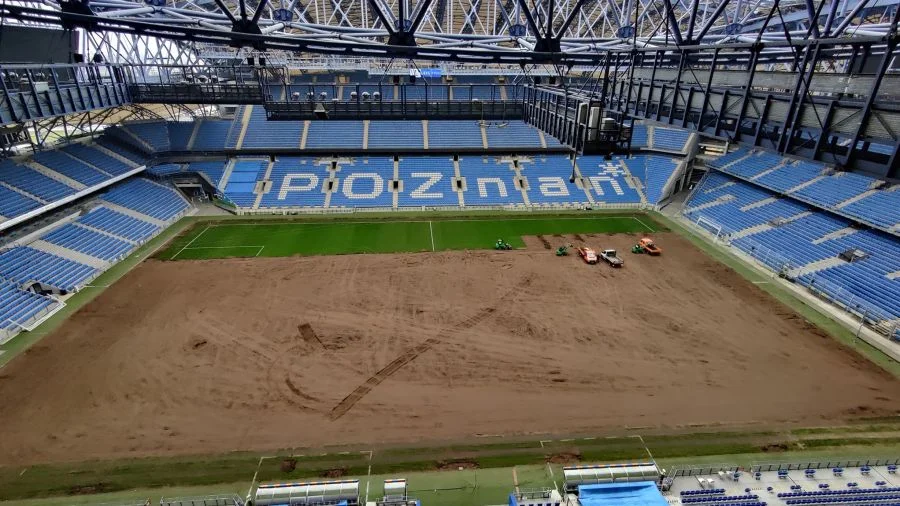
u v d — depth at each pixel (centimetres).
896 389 2642
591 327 3231
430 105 3903
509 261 4294
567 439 2311
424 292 3700
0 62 3822
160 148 6041
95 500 1984
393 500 1917
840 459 2186
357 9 4991
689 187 6300
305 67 5588
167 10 2673
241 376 2723
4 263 3594
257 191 5766
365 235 4894
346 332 3155
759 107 1752
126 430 2336
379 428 2370
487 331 3177
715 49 1903
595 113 2547
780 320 3328
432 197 5844
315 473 2117
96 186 4734
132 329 3166
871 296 3409
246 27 2253
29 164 4503
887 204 4006
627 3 3719
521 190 6009
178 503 1970
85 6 2245
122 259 4256
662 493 2028
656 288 3794
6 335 3047
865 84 1426
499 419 2431
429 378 2719
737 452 2228
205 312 3388
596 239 4856
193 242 4672
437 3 5094
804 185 4738
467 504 1991
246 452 2225
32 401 2509
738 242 4625
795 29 4322
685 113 2184
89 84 4344
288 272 4034
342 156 6306
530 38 3628
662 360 2888
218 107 6525
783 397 2584
